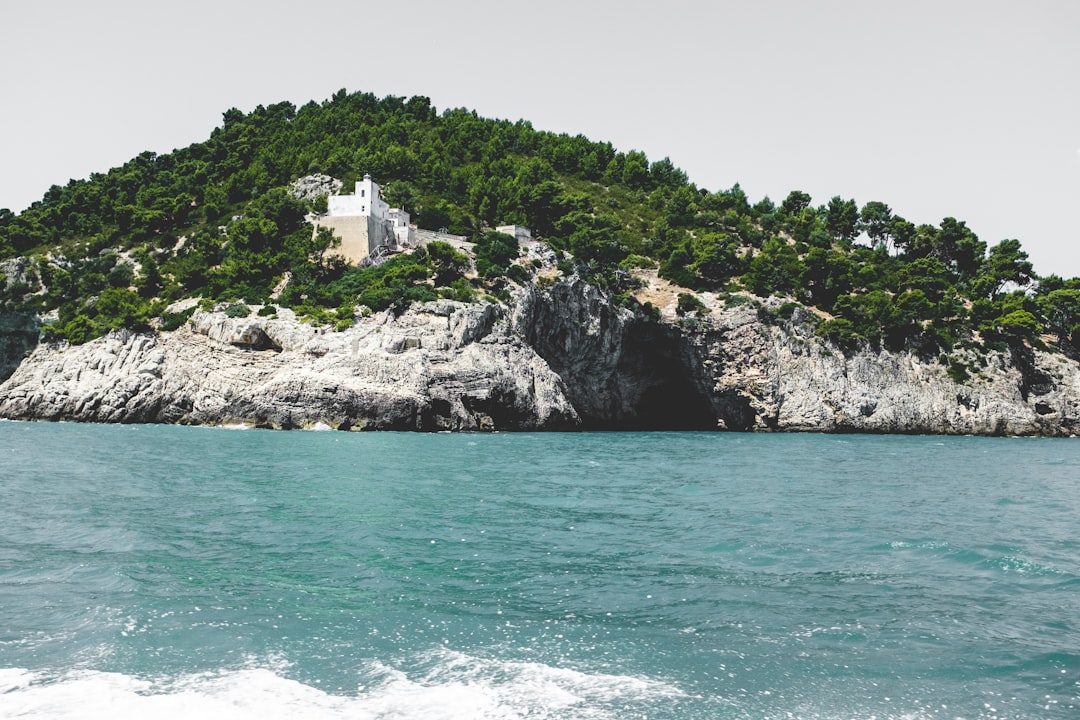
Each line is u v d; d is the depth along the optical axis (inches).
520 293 4178.2
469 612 765.9
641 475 2005.4
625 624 740.0
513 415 3841.0
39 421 3710.6
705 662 645.9
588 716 538.3
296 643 664.4
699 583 894.4
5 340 4441.4
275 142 6501.0
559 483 1780.3
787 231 6584.6
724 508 1462.8
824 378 4707.2
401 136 6515.8
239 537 1094.4
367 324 3698.3
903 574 952.9
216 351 3740.2
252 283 4261.8
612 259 5123.0
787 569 970.7
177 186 5910.4
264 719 514.6
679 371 4945.9
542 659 642.8
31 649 637.3
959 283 6058.1
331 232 4407.0
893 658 663.8
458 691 570.3
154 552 994.1
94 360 3804.1
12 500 1375.5
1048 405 4913.9
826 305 5191.9
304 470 1879.9
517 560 994.7
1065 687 609.3
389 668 612.7
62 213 5797.2
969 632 732.7
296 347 3651.6
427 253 4207.7
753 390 4709.6
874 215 6973.4
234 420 3513.8
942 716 560.1
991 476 2242.9
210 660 620.1
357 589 839.1
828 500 1609.3
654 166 7431.1
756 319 4768.7
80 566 909.2
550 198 5526.6
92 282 4685.0
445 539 1112.2
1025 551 1108.5
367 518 1256.2
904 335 4918.8
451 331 3764.8
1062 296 5339.6
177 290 4441.4
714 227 6309.1
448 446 2719.0
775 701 575.5
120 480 1649.9
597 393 4724.4
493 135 7076.8
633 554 1043.3
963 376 4808.1
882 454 2972.4
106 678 577.9
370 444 2704.2
